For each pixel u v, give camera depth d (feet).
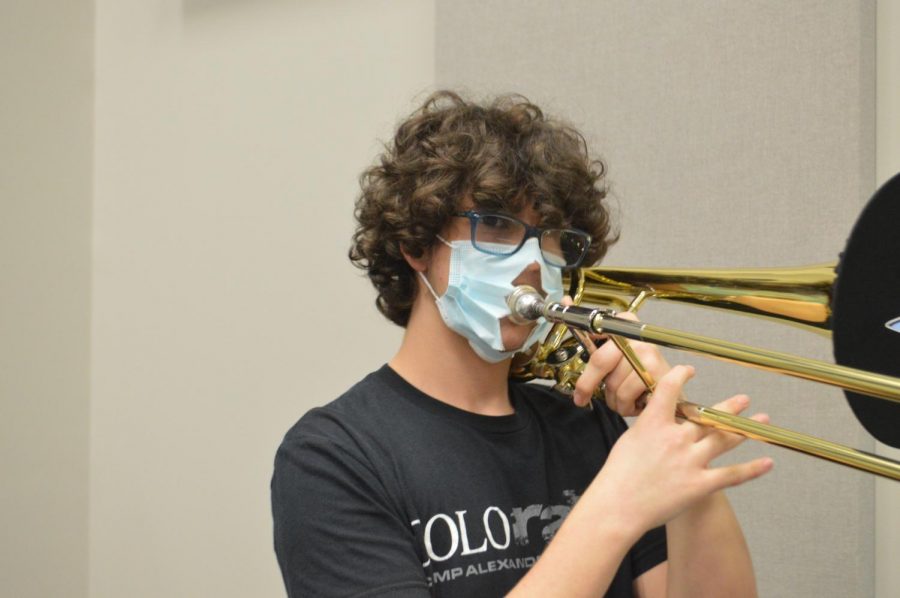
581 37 6.63
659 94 6.34
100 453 8.82
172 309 8.53
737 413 3.35
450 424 3.98
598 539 3.20
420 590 3.51
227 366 8.25
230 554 8.18
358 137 7.72
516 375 4.40
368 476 3.71
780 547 5.90
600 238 4.48
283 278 8.02
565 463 4.24
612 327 3.55
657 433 3.31
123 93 8.82
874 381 2.88
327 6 7.91
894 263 3.02
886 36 5.92
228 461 8.22
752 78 6.05
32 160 8.63
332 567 3.58
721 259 6.12
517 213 4.04
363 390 4.08
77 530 8.82
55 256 8.77
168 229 8.57
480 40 7.00
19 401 8.55
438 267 4.08
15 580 8.54
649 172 6.36
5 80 8.48
